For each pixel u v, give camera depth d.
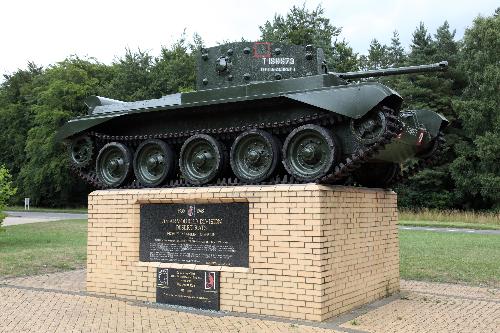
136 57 48.03
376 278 9.09
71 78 49.31
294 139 8.13
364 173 10.04
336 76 8.09
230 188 8.35
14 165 57.69
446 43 45.50
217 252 8.50
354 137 7.77
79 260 14.30
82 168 10.49
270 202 7.95
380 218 9.32
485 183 38.31
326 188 7.74
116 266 9.45
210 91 8.73
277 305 7.80
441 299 9.16
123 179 9.82
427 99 42.22
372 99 7.27
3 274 11.92
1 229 19.53
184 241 8.85
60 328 7.09
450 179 42.94
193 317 7.78
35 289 9.98
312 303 7.51
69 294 9.53
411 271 12.48
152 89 45.66
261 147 8.53
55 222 30.09
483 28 41.41
